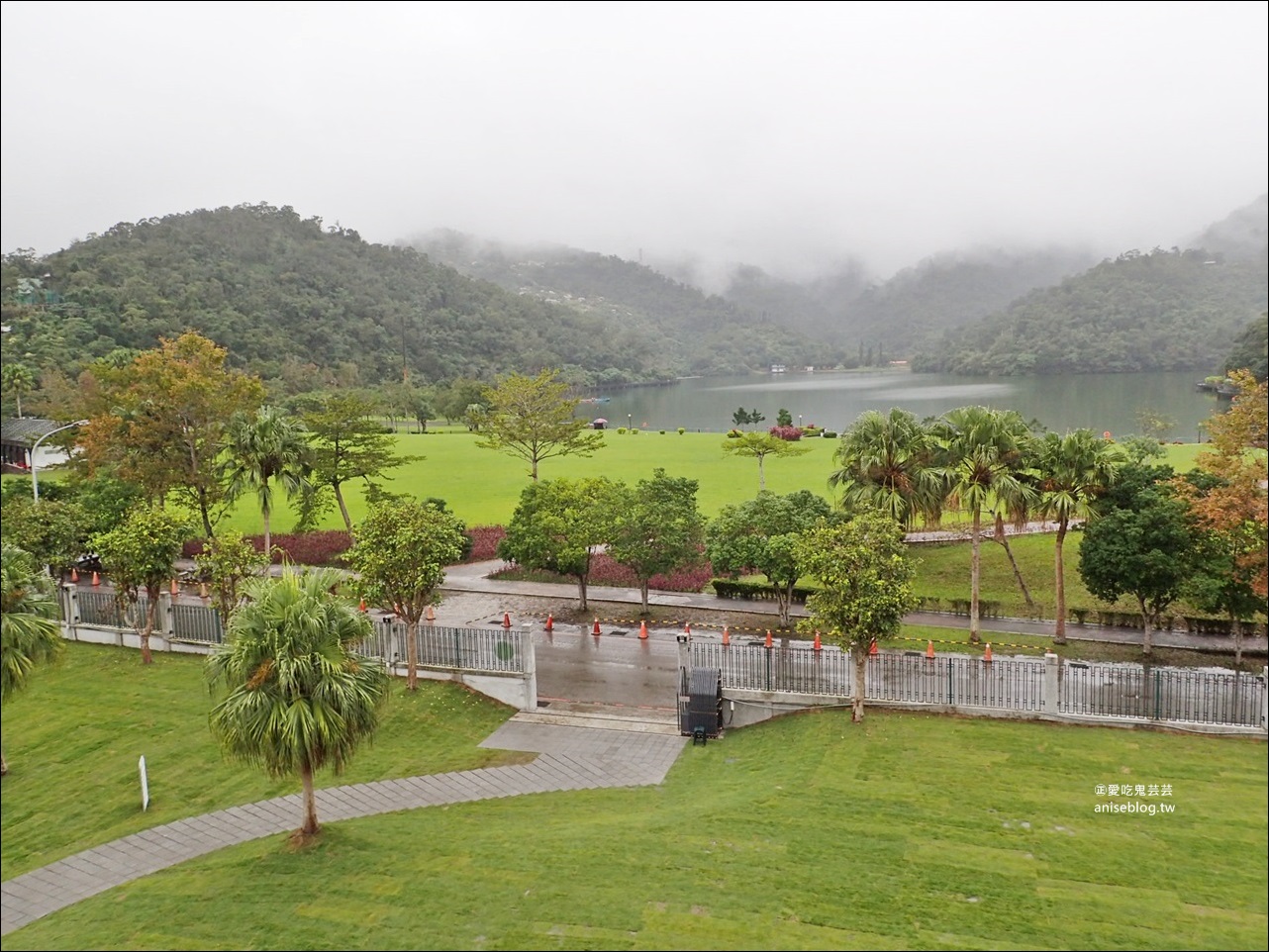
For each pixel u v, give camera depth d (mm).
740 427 169625
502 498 76062
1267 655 35500
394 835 21266
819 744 26109
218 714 20125
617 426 178750
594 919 16875
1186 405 180250
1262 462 30969
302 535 59844
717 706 28531
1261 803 20766
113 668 35312
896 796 22078
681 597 45969
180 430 54094
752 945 15758
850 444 41094
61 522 44656
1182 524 34344
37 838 22766
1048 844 19188
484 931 16672
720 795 23453
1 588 25203
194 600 46188
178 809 24016
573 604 45438
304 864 19766
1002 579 46469
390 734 28875
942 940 15734
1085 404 186250
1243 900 16609
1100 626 39500
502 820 22469
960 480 39000
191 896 18766
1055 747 24906
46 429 92188
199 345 55562
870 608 26531
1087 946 15391
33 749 28031
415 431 148375
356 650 32219
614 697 32469
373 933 16812
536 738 28766
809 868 18594
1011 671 31078
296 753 19984
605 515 42344
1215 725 25625
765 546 39469
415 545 31016
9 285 188625
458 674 32469
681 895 17703
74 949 17094
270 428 52156
